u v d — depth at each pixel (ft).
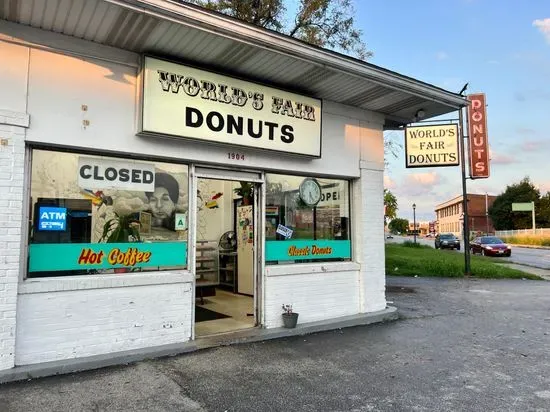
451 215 330.75
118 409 13.43
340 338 22.21
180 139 19.69
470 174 53.06
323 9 47.16
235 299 30.96
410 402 14.29
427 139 39.19
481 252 106.11
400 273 54.24
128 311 18.54
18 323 16.24
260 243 23.12
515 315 28.71
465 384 15.94
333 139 25.94
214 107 20.40
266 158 23.03
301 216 25.02
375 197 27.61
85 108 17.81
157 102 18.75
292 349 20.07
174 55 19.51
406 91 24.49
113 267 18.69
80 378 15.96
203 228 34.06
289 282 23.72
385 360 18.66
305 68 21.21
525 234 195.11
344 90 24.20
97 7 15.43
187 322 20.10
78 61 17.75
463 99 27.09
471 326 25.31
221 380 16.01
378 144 28.19
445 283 46.26
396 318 27.17
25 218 16.78
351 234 27.20
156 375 16.38
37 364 16.39
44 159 17.42
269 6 44.80
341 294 25.79
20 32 16.57
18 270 16.16
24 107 16.57
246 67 21.01
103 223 18.58
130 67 18.98
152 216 19.81
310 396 14.67
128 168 19.34
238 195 32.96
